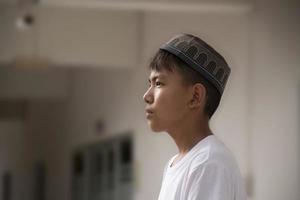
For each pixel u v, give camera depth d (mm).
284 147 8031
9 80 15203
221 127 9320
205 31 9531
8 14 10914
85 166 14766
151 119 2588
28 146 18734
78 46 11234
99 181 14023
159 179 10984
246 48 8695
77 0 8594
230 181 2400
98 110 13805
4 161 19016
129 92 12070
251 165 8641
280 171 8102
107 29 11383
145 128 11484
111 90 13047
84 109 14664
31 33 11016
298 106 7812
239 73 8883
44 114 17562
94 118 14055
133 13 11477
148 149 11453
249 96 8664
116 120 12867
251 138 8633
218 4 8594
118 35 11430
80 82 14844
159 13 10625
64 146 16188
